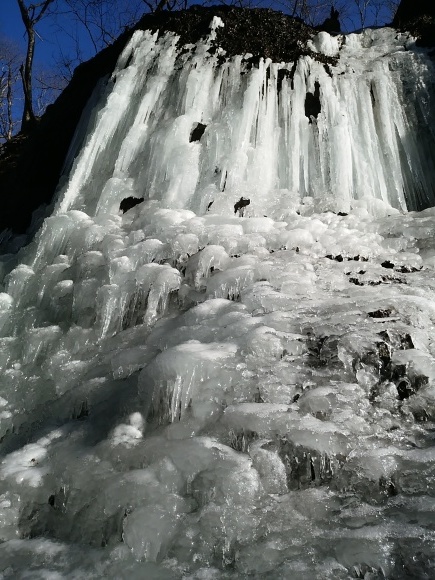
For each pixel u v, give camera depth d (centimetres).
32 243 677
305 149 716
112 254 536
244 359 339
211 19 866
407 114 755
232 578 223
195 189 673
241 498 258
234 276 445
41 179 970
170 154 690
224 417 307
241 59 802
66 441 349
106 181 716
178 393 330
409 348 339
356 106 753
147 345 406
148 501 265
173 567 236
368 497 251
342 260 497
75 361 439
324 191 684
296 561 220
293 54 819
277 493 265
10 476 314
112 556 248
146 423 342
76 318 501
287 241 518
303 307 390
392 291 407
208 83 776
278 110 755
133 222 619
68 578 242
